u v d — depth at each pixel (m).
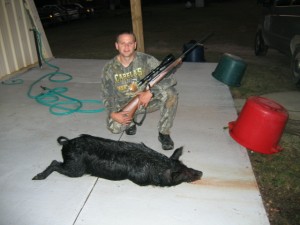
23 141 3.80
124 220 2.58
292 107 5.06
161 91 3.30
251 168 3.22
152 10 25.69
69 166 2.92
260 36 8.77
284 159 3.58
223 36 12.50
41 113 4.57
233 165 3.27
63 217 2.62
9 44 6.32
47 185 2.99
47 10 18.02
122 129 3.49
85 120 4.32
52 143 3.74
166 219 2.59
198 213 2.65
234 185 2.98
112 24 17.92
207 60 8.51
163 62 3.15
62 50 10.84
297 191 3.07
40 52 6.94
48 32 15.98
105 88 3.32
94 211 2.68
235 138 3.63
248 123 3.48
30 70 6.73
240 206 2.72
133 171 2.79
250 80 6.46
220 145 3.65
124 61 3.20
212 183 3.00
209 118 4.34
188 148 3.59
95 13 24.72
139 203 2.76
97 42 12.28
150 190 2.90
